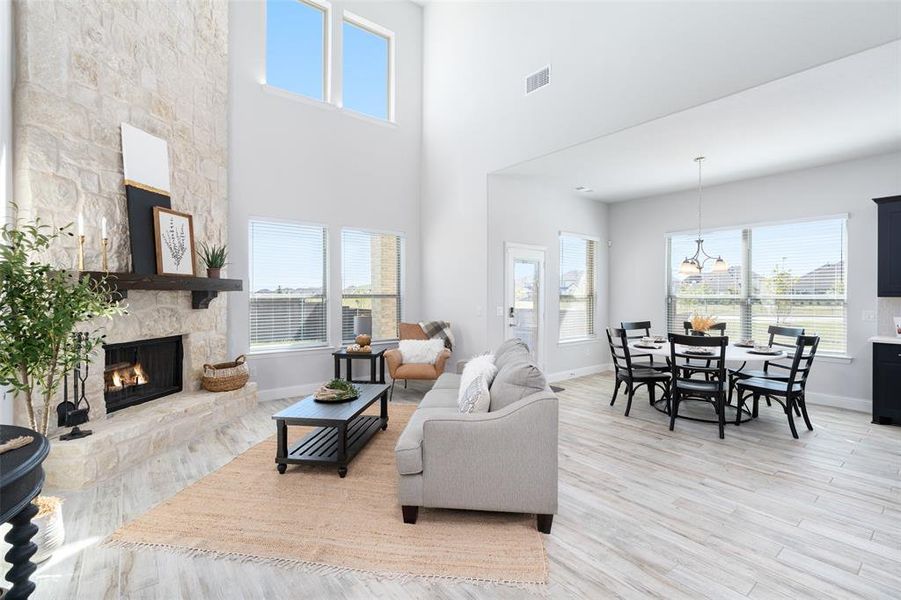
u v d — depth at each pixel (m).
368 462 3.08
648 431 3.84
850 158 4.56
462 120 5.67
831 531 2.22
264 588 1.76
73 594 1.72
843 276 4.69
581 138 4.16
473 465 2.20
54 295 2.19
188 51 4.07
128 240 3.41
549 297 6.07
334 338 5.52
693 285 5.99
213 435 3.68
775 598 1.73
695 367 4.17
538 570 1.87
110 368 3.35
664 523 2.29
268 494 2.58
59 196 2.89
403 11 6.21
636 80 3.71
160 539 2.09
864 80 2.93
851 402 4.59
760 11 2.99
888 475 2.90
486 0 5.30
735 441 3.58
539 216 5.89
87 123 3.09
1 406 2.58
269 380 4.99
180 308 3.93
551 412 2.17
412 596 1.73
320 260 5.45
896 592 1.76
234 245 4.72
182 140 4.00
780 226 5.16
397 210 6.14
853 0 2.62
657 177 5.41
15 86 2.71
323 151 5.43
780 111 3.43
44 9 2.80
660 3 3.54
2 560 1.87
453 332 5.82
